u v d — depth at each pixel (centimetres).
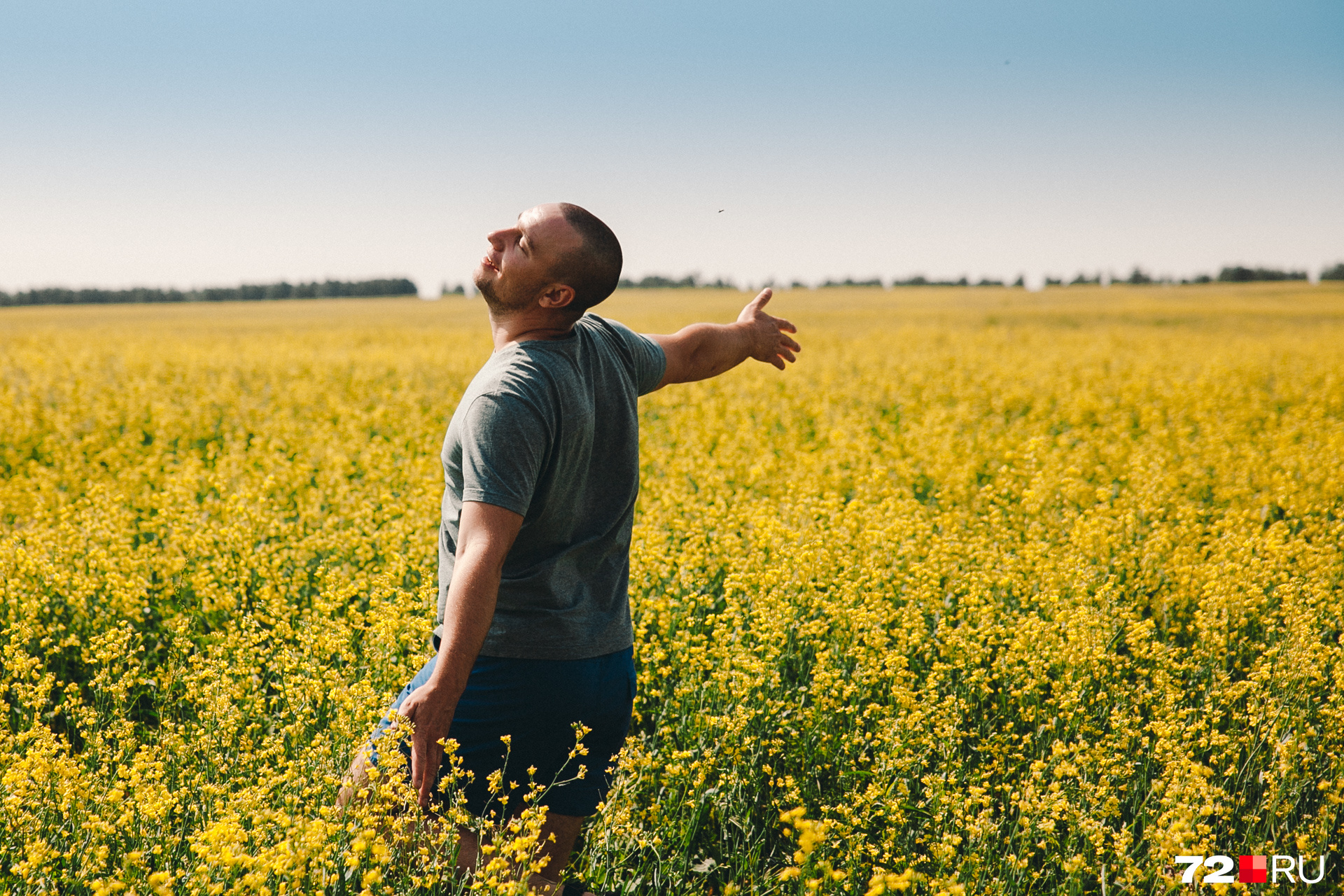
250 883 228
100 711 365
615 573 283
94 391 1277
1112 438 1103
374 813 258
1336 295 6219
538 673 265
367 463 845
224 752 326
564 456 253
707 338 323
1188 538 605
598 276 256
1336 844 321
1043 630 418
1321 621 460
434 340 2964
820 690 372
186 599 484
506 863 240
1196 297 6131
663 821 317
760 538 538
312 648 394
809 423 1202
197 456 869
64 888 254
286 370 1756
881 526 575
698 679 393
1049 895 295
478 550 234
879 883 238
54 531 544
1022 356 2111
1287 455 884
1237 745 352
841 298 6575
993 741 368
